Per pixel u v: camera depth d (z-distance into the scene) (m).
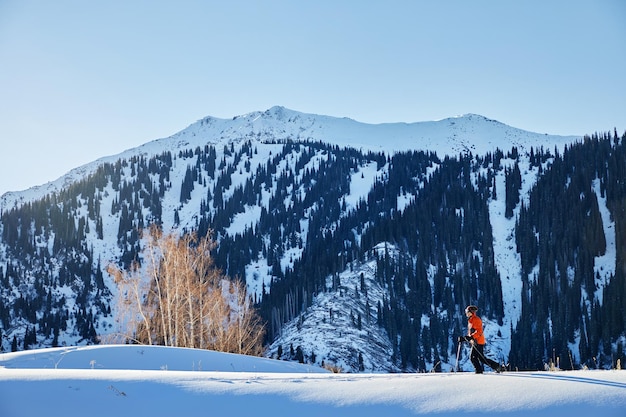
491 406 10.45
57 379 12.70
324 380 12.90
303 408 11.03
